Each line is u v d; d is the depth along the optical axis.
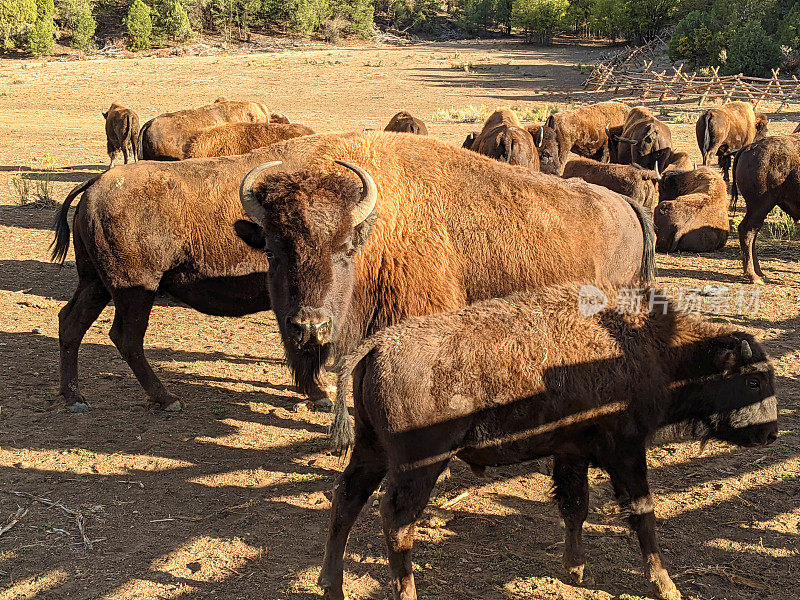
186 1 92.62
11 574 4.50
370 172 5.41
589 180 13.83
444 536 5.04
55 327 8.89
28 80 52.19
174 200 6.43
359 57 75.94
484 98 41.16
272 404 7.11
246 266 6.52
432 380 4.11
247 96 42.50
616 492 4.48
